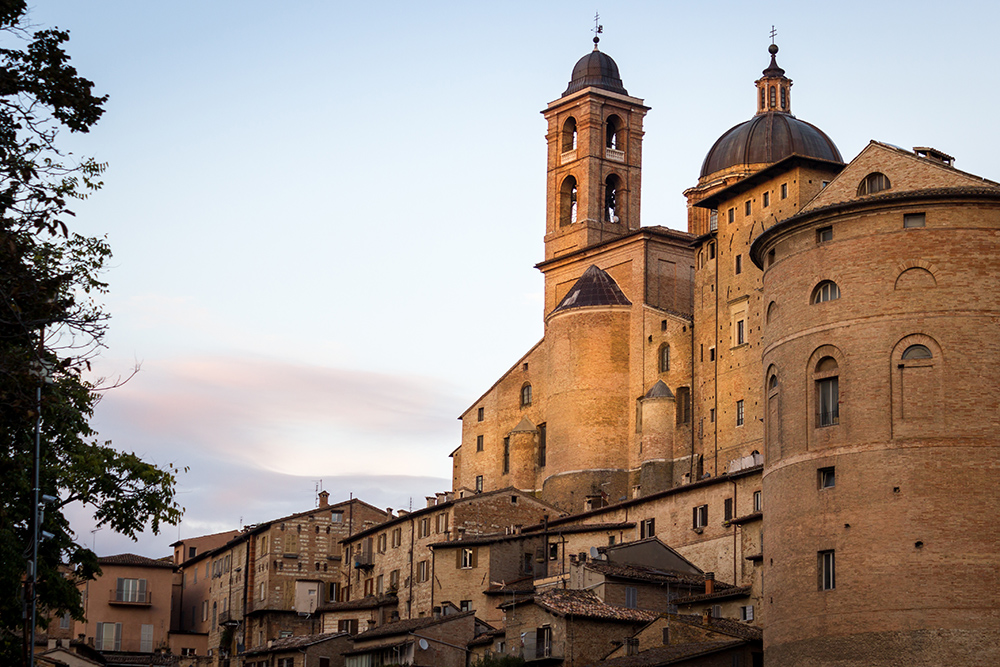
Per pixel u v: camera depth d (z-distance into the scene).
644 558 92.00
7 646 54.34
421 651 91.62
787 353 72.06
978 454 66.12
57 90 42.56
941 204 69.25
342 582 125.19
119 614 130.50
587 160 128.75
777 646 69.81
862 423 68.25
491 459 130.88
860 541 67.06
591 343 120.38
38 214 40.66
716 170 119.94
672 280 121.62
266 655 109.19
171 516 62.19
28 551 55.97
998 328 67.56
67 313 41.00
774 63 122.69
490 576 102.50
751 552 88.56
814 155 117.19
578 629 80.12
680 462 112.00
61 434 59.22
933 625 64.56
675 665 73.25
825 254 71.44
